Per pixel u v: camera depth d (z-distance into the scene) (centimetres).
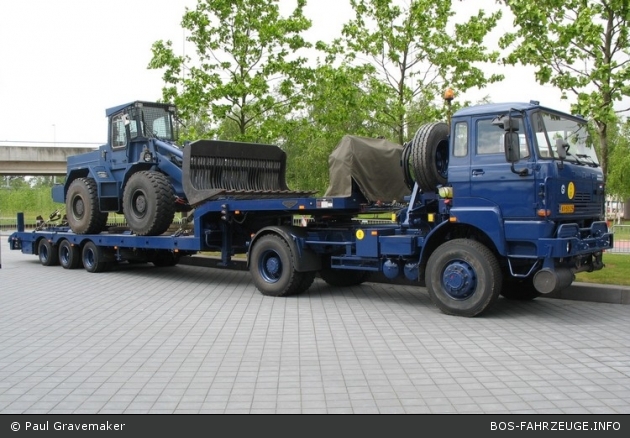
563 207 832
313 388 554
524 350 681
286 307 967
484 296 853
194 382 578
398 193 1074
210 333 784
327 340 738
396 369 611
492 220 852
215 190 1150
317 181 2255
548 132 851
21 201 4231
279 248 1062
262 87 1455
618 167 3014
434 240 935
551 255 808
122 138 1437
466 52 1370
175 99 1482
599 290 987
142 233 1315
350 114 1575
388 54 1409
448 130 970
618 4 1008
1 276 1403
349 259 1035
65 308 974
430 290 906
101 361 657
